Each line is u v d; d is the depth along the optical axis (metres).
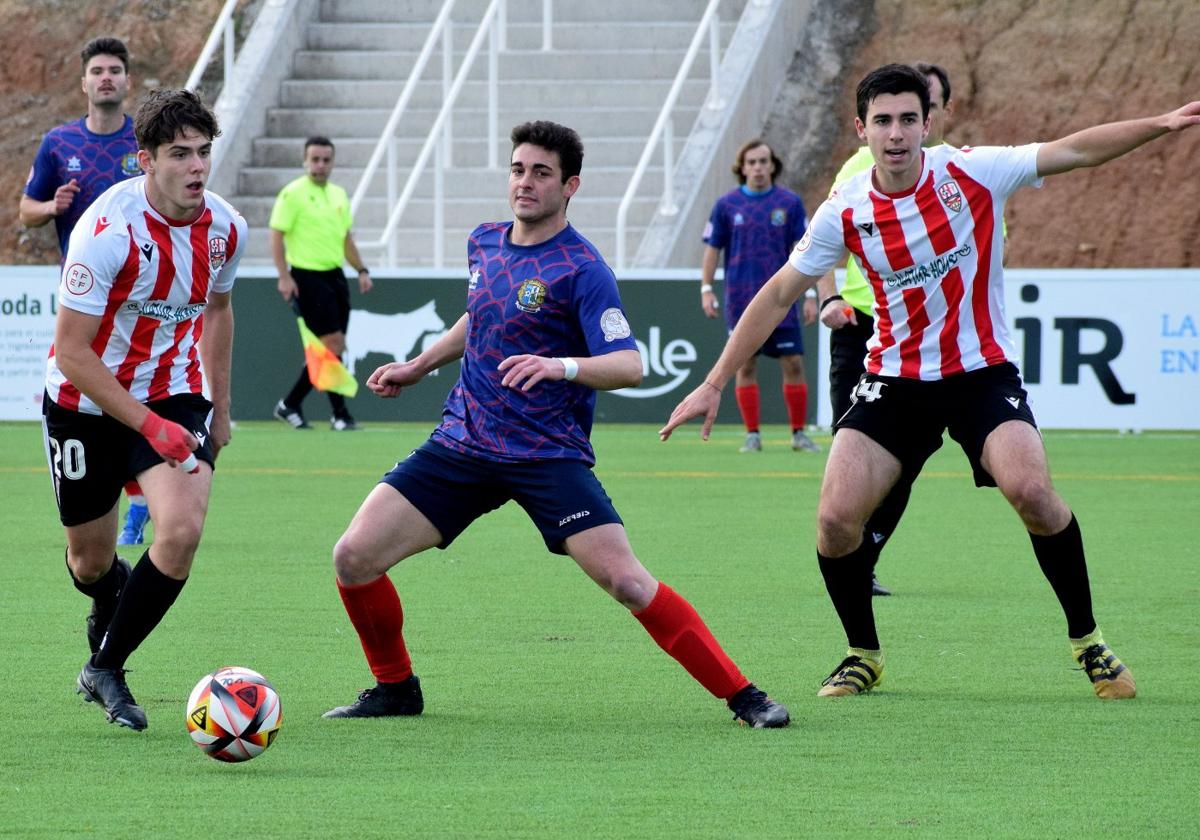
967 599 27.30
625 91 76.75
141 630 18.16
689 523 36.62
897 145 19.64
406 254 72.12
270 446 53.66
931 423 20.50
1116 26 79.00
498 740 17.83
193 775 16.28
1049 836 14.20
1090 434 59.66
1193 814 14.88
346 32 81.88
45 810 14.97
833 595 20.41
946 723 18.61
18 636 23.72
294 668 21.62
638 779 16.14
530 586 28.34
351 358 60.41
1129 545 33.44
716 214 50.66
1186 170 74.94
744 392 53.00
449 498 18.67
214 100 82.50
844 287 27.95
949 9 80.94
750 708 18.42
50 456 19.27
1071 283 56.97
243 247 19.53
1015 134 76.56
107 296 18.16
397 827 14.44
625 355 17.92
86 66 29.84
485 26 68.75
